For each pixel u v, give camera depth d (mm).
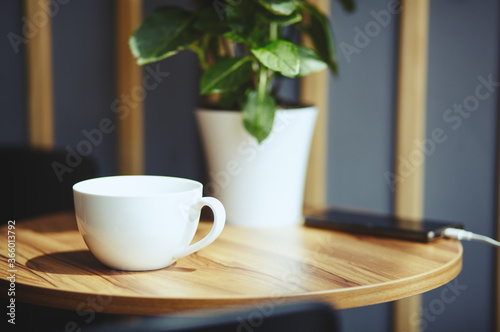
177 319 409
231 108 927
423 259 726
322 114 1320
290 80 1318
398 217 915
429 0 1303
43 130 1324
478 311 1371
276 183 893
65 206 1195
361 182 1362
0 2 1286
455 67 1315
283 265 697
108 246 654
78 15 1335
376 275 659
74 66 1345
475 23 1300
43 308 887
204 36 930
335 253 751
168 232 650
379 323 1394
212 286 617
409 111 1314
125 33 1332
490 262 1358
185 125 1396
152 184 736
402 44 1301
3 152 1228
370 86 1332
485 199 1345
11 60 1312
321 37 1005
